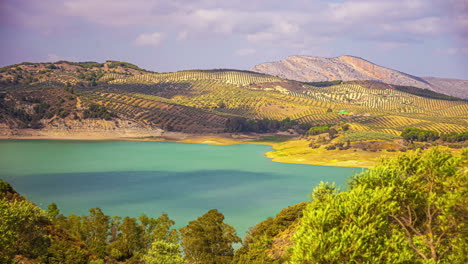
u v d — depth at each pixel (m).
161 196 118.81
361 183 33.66
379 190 30.92
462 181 30.45
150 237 66.50
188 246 57.06
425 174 33.09
